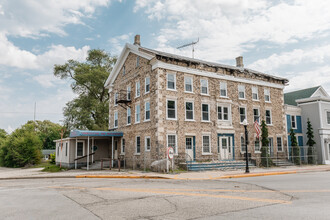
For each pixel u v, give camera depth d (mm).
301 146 30812
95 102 38156
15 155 39594
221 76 26094
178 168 21641
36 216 7148
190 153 23156
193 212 7289
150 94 23156
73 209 7910
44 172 24672
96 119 40156
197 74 24578
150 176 17469
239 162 24000
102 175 18688
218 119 25391
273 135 28812
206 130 24156
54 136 76500
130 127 26047
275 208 7609
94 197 9867
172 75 23250
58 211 7684
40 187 13352
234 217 6664
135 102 25594
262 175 18688
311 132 31031
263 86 29312
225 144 25469
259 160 25828
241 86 27609
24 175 21531
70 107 39000
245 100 27438
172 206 8086
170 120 22250
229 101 26219
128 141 26188
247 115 27250
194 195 9961
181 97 23266
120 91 28641
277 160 27219
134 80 26188
